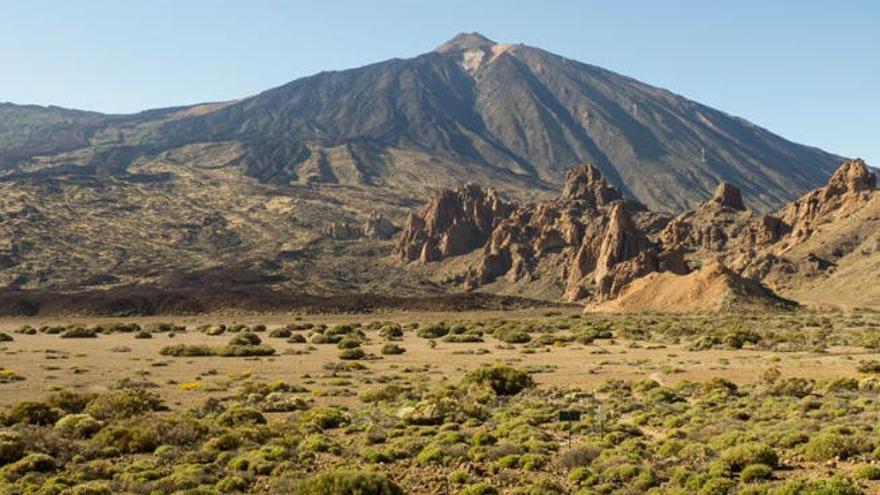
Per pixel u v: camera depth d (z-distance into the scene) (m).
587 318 145.62
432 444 31.22
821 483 21.48
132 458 30.11
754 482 23.91
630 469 25.42
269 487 25.30
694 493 23.02
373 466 28.25
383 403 45.44
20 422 37.03
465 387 52.03
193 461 29.08
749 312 139.62
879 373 57.69
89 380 57.69
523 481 25.67
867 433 29.88
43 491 23.91
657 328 116.38
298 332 121.75
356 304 179.38
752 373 61.06
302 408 44.41
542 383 56.91
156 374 62.88
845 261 184.25
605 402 45.72
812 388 48.25
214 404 43.34
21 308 170.25
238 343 95.94
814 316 131.38
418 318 162.62
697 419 36.56
